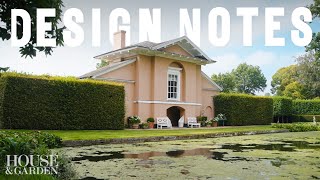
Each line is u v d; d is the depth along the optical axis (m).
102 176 5.17
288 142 12.74
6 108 14.23
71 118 16.42
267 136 16.61
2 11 5.46
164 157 7.60
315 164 6.55
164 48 22.72
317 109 39.88
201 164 6.48
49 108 15.64
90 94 17.27
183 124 23.95
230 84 60.00
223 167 6.12
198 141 12.91
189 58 23.91
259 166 6.25
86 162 6.67
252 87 81.12
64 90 16.25
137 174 5.35
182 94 24.22
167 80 23.09
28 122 14.90
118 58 23.34
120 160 7.01
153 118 21.70
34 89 15.19
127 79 21.44
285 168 6.03
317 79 55.25
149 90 22.25
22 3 5.43
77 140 10.60
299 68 56.66
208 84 27.09
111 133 14.55
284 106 34.84
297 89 55.56
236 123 26.16
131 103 21.55
